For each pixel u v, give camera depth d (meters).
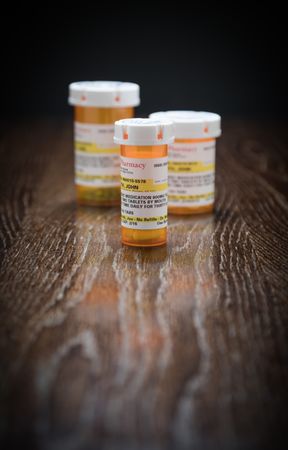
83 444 0.72
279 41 3.23
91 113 1.60
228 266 1.24
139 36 3.23
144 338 0.94
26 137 2.69
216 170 2.08
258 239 1.40
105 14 3.20
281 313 1.03
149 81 3.29
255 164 2.17
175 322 1.00
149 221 1.34
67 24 3.22
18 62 3.26
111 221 1.54
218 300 1.08
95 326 0.98
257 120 3.14
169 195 1.58
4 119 3.20
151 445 0.72
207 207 1.60
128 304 1.06
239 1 3.19
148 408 0.77
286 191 1.83
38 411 0.77
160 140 1.29
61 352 0.90
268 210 1.64
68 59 3.26
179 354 0.90
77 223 1.52
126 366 0.86
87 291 1.12
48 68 3.27
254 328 0.98
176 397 0.80
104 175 1.64
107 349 0.91
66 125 3.01
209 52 3.26
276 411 0.77
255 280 1.17
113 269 1.22
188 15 3.20
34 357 0.89
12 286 1.14
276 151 2.38
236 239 1.40
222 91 3.30
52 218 1.56
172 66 3.27
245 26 3.22
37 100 3.32
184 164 1.55
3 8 3.19
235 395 0.80
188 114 1.60
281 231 1.46
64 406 0.78
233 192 1.81
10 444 0.71
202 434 0.73
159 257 1.29
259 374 0.85
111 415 0.76
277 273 1.20
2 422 0.75
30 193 1.81
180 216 1.57
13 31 3.22
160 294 1.10
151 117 1.53
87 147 1.62
